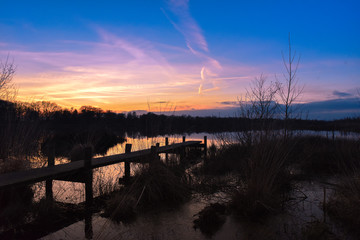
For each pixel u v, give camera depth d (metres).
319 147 9.17
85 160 5.22
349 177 4.87
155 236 3.48
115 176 7.17
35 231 3.68
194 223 3.92
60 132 19.28
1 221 3.94
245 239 3.35
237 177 6.73
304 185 6.11
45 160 6.93
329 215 4.14
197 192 5.66
